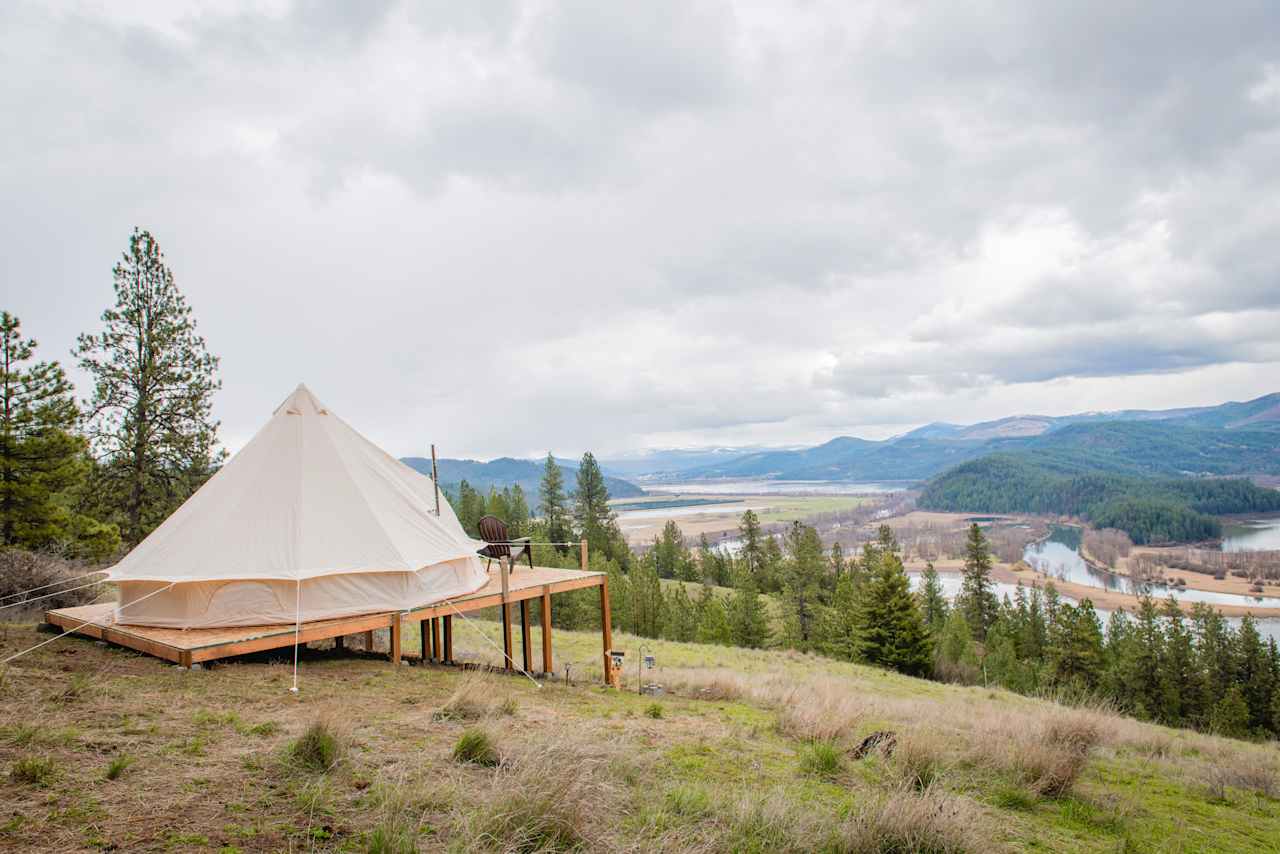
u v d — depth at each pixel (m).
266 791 3.60
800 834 3.71
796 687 11.26
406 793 3.59
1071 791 5.48
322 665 7.96
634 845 3.33
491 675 8.96
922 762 5.38
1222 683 40.66
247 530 8.67
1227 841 4.82
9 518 14.48
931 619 53.00
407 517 10.10
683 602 43.28
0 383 14.57
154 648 7.39
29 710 4.69
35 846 2.77
